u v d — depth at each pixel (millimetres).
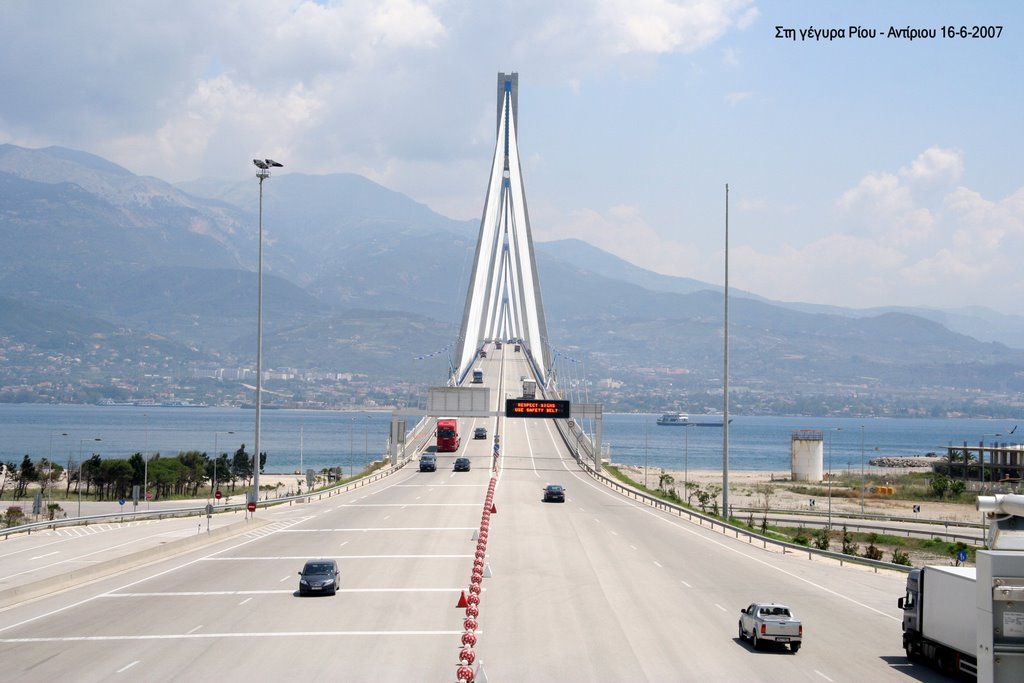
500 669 38188
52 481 160250
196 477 165375
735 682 36969
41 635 43906
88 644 42125
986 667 29375
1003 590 29062
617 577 59531
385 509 94500
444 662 39031
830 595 56375
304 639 43031
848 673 38688
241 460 186250
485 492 109188
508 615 48281
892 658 41469
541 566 62750
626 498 109625
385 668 38062
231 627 45406
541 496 106000
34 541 78125
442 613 48594
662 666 39125
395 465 145000
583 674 37656
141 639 43031
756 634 42219
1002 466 168500
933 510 137750
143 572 61719
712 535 82625
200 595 53406
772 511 125000
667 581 58844
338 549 69562
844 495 161125
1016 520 34938
